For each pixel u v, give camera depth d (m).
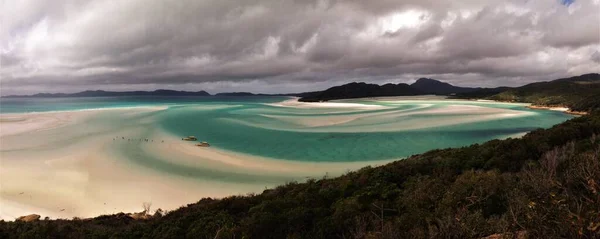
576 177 5.84
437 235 7.37
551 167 12.41
